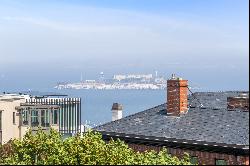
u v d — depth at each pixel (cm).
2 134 4953
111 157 2330
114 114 3953
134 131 3056
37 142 2525
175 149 2825
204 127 2853
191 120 3006
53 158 2350
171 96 3170
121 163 2319
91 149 2345
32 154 2522
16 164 2433
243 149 2506
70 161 2330
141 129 3062
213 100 3241
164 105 3438
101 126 3275
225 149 2589
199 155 2708
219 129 2772
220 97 3278
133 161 2275
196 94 3397
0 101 4941
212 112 3031
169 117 3145
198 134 2781
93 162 2322
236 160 2547
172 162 2280
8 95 5575
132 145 3033
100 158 2331
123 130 3112
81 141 2383
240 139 2572
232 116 2892
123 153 2366
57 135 2588
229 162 2575
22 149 2544
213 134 2727
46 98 6228
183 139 2769
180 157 2794
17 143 2569
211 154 2655
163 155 2317
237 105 2981
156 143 2906
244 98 2942
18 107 5134
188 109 3180
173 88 3158
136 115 3369
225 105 3105
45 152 2503
